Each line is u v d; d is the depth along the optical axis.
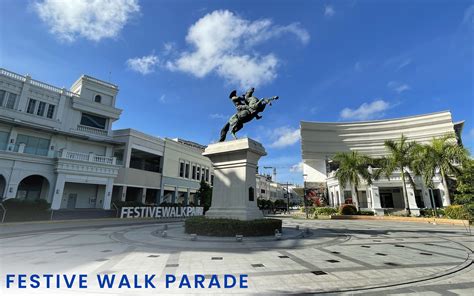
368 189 39.28
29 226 19.00
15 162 23.02
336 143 59.25
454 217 24.70
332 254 8.95
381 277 6.34
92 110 30.30
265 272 6.60
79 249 9.54
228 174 13.78
